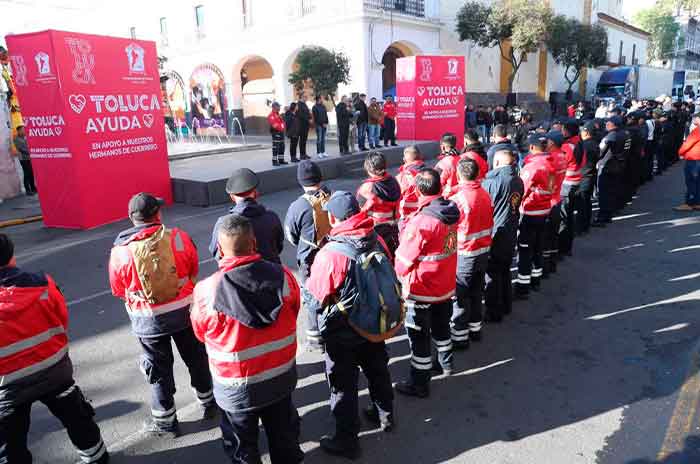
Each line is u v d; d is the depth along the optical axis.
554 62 34.88
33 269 7.16
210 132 29.34
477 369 4.29
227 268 2.42
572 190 6.79
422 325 3.75
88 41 9.09
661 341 4.64
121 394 4.11
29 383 2.67
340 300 2.97
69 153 9.00
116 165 9.83
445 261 3.67
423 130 16.41
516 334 4.89
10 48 8.76
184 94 30.20
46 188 9.36
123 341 5.02
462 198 4.20
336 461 3.24
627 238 7.97
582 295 5.77
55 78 8.64
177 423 3.55
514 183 4.81
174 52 30.03
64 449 3.48
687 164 9.48
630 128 9.66
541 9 26.42
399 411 3.75
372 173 4.87
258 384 2.50
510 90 28.22
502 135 6.52
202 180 10.91
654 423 3.50
